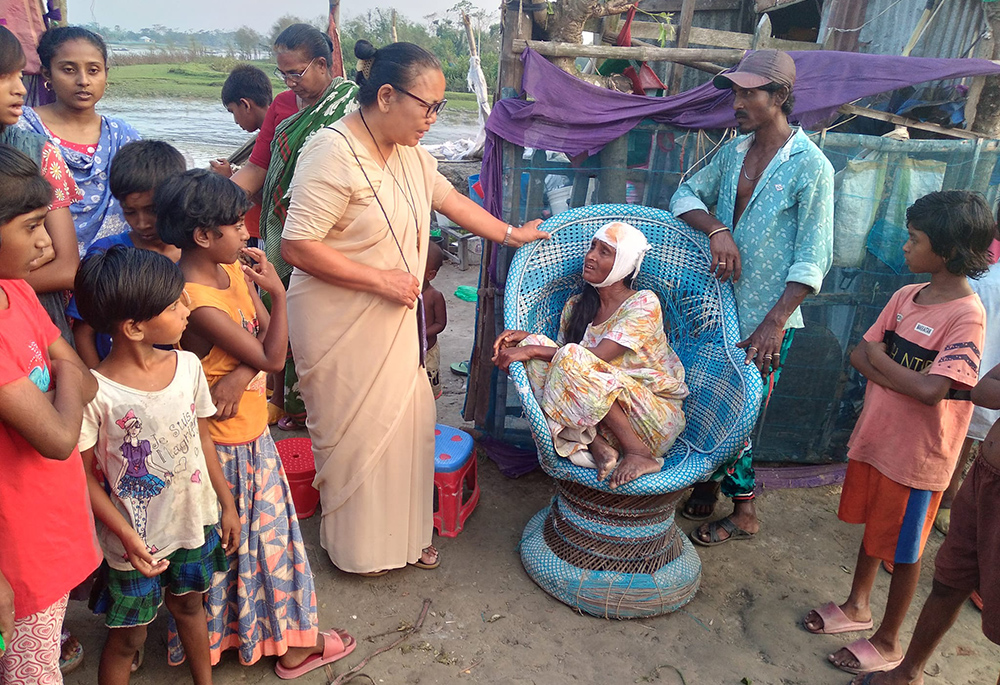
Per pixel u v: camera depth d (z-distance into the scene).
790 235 2.79
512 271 2.97
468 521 3.27
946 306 2.22
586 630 2.63
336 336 2.49
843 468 3.72
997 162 3.34
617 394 2.62
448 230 7.39
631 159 3.39
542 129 3.21
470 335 5.58
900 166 3.28
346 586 2.80
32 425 1.42
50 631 1.66
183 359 1.84
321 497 2.76
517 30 3.25
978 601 2.77
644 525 2.70
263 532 2.18
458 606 2.72
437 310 4.16
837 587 2.91
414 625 2.61
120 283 1.61
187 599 2.00
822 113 3.20
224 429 2.06
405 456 2.67
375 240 2.43
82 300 1.65
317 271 2.38
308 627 2.32
